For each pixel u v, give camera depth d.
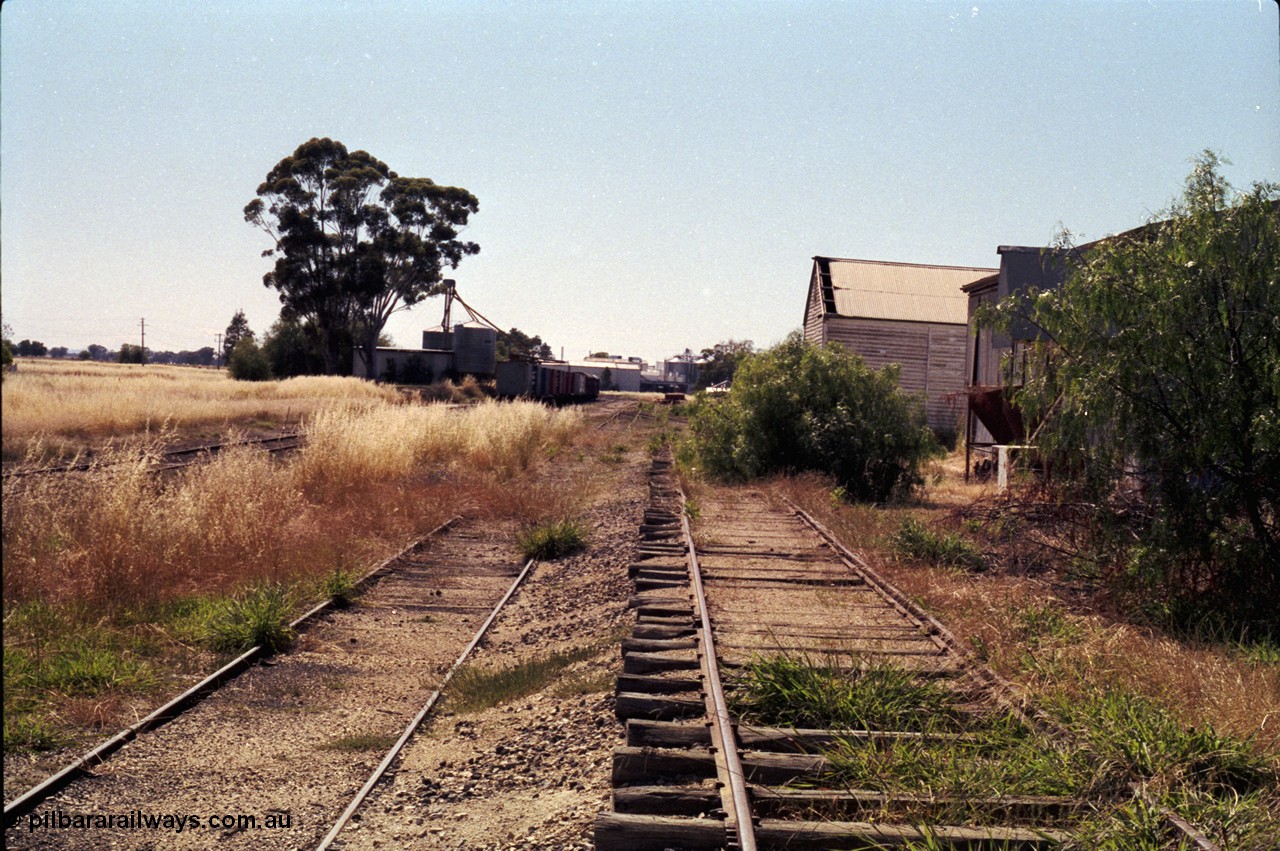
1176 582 8.98
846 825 4.57
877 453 19.89
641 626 8.34
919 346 35.06
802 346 22.03
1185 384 8.88
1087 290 9.34
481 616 10.55
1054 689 6.31
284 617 9.23
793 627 8.38
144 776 5.88
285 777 6.02
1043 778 5.07
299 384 57.81
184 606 9.50
